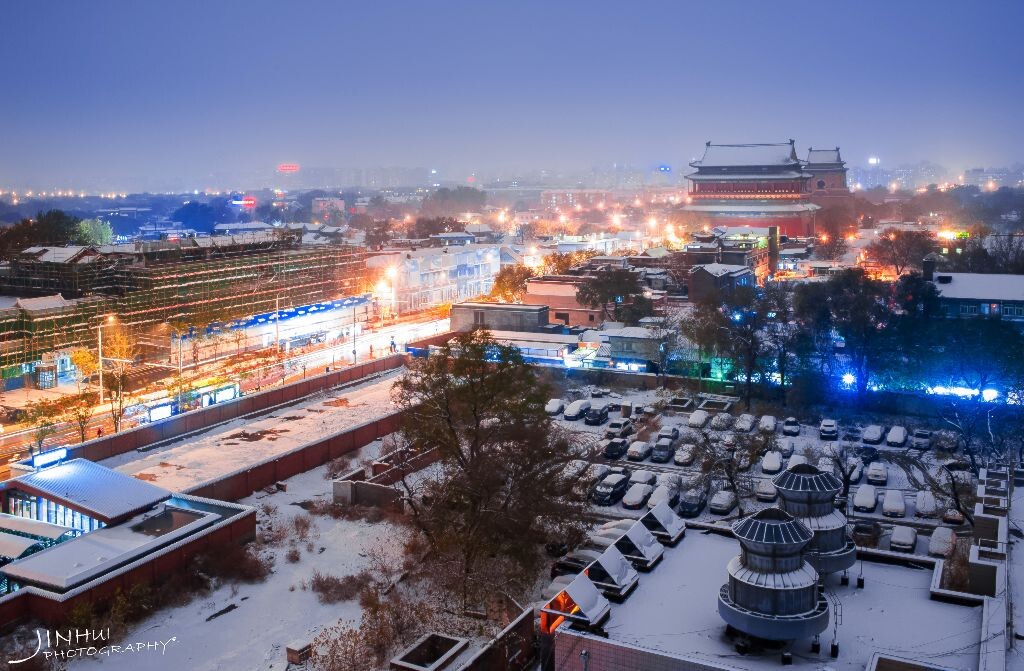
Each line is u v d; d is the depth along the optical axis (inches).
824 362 4960.6
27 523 2982.3
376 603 2615.7
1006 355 4456.2
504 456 3041.3
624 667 1685.5
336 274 7859.3
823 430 4303.6
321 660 2345.0
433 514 2997.0
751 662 1676.9
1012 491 2496.3
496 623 2554.1
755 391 5054.1
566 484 3235.7
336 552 3016.7
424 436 3334.2
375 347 6747.1
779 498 2041.1
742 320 5246.1
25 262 6353.3
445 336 6417.3
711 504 3376.0
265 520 3262.8
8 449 4234.7
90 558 2655.0
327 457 3944.4
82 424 4195.4
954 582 2415.1
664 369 5315.0
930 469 3818.9
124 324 5861.2
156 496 3122.5
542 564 2908.5
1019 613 1817.2
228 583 2773.1
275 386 5251.0
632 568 2039.9
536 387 3730.3
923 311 5595.5
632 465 3954.2
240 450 4077.3
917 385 4717.0
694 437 4035.4
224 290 6653.5
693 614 1870.1
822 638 1755.7
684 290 7662.4
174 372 5669.3
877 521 3280.0
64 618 2431.1
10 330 5374.0
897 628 1787.6
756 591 1705.2
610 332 5684.1
